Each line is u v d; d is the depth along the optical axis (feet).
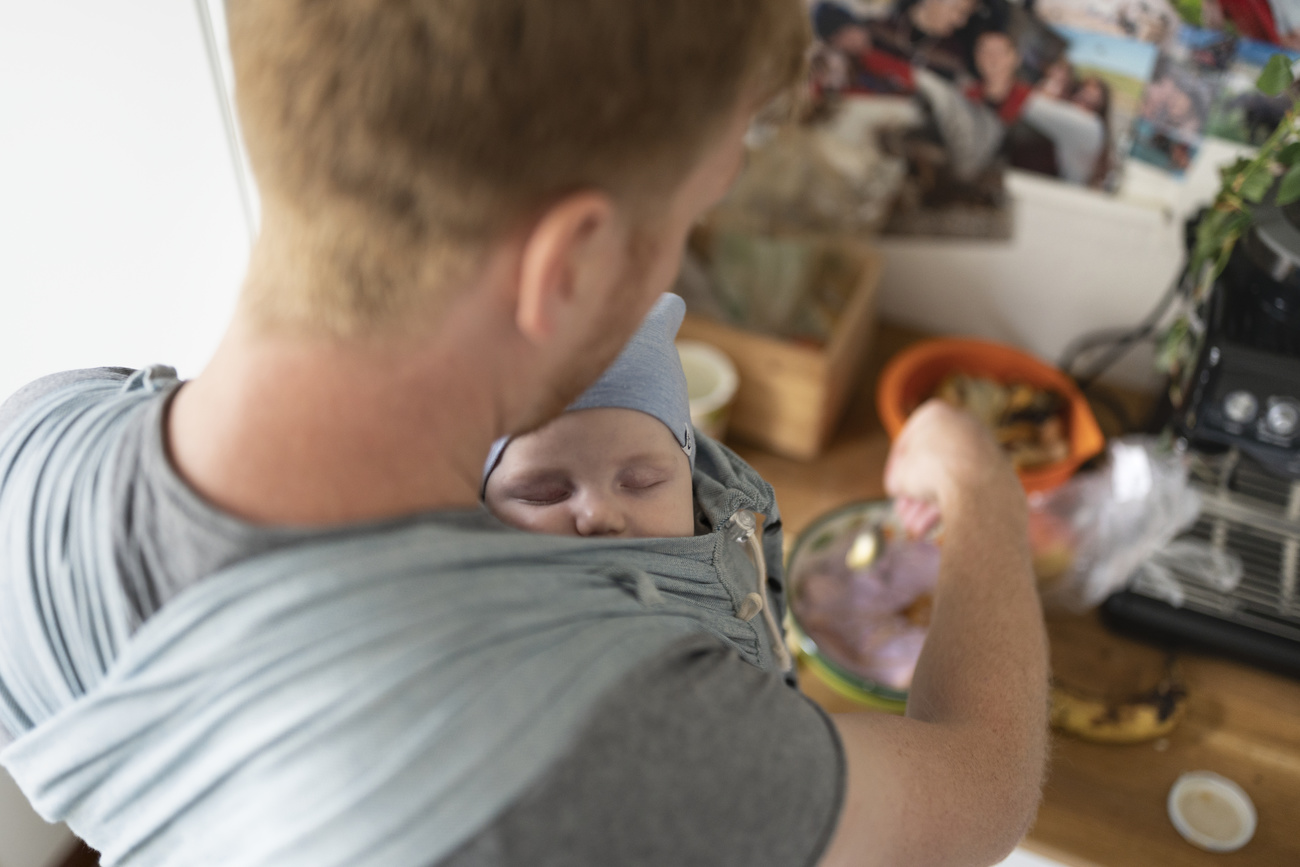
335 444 0.98
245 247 3.20
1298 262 2.29
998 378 3.53
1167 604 2.85
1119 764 2.68
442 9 0.82
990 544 1.97
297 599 0.95
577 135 0.88
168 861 1.05
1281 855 2.48
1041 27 3.14
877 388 3.84
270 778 0.93
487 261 0.93
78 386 1.32
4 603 1.11
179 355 3.37
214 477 0.99
